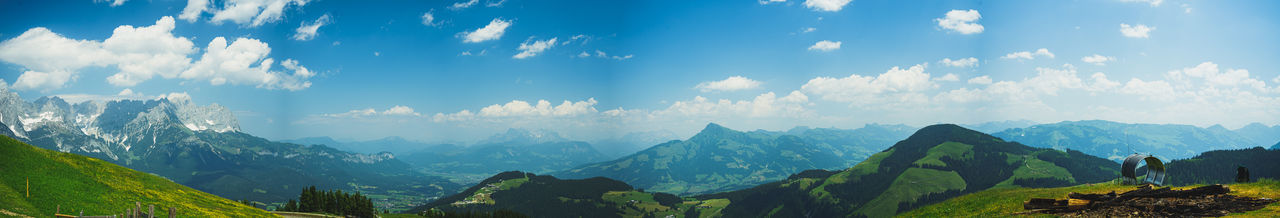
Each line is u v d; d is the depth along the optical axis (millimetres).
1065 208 53312
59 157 76500
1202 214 45219
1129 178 70375
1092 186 67812
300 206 183375
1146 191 54906
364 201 199375
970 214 60875
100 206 63781
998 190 70312
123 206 67062
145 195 76062
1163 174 66125
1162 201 50781
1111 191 59094
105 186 72625
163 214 69125
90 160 82688
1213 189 52750
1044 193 64312
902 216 73188
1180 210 46844
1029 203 56562
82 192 66312
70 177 69938
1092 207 52344
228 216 82250
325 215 146500
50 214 56562
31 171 66250
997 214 56969
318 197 188750
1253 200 47094
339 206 193250
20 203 56062
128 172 86188
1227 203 47188
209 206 85812
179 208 75375
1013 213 55750
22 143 74250
